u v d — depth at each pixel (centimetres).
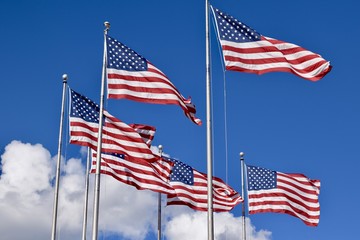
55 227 3039
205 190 3675
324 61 2497
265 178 3797
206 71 2353
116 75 2680
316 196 3747
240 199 3900
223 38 2464
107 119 3027
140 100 2659
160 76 2706
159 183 3105
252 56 2462
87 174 3394
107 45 2723
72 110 3036
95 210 2578
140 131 3431
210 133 2255
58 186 3091
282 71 2455
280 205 3731
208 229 2122
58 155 3119
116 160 3116
